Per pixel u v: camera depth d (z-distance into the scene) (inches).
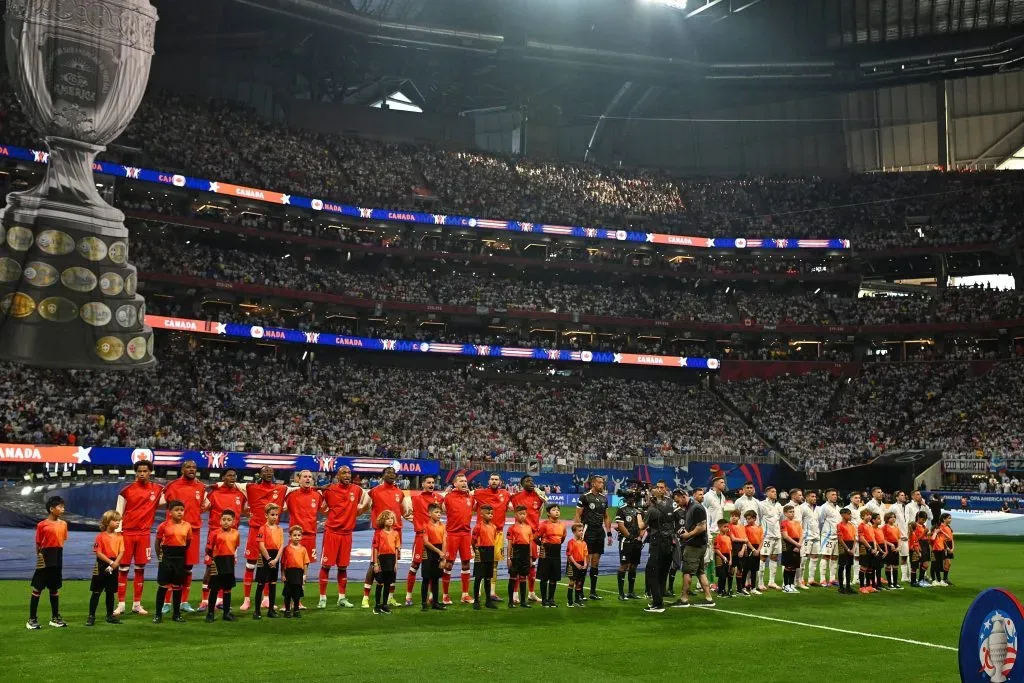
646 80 3218.5
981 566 1171.9
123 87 1298.0
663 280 3174.2
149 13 1307.8
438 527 697.6
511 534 722.2
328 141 3058.6
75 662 471.8
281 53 3061.0
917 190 3262.8
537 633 595.8
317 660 491.8
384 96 3452.3
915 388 2792.8
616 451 2564.0
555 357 2773.1
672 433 2696.9
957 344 2930.6
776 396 2881.4
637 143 3688.5
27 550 1017.5
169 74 2947.8
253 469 1982.0
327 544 700.7
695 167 3686.0
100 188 2340.1
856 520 940.6
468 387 2728.8
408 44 2908.5
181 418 2123.5
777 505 899.4
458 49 2970.0
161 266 2389.3
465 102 3499.0
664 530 712.4
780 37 3213.6
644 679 467.2
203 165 2583.7
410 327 2792.8
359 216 2682.1
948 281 3282.5
